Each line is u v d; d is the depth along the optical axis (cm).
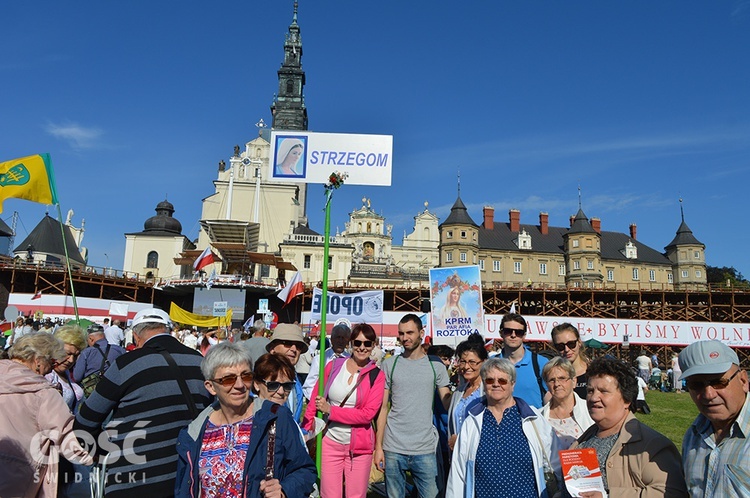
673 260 9681
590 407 412
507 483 463
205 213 7500
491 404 500
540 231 9550
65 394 618
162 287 5881
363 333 612
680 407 1984
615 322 4669
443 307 1265
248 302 6112
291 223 7525
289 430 394
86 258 8331
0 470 420
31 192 1236
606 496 381
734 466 327
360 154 725
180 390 452
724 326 4525
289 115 8794
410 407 621
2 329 2334
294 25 9269
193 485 373
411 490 702
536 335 4759
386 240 8506
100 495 517
